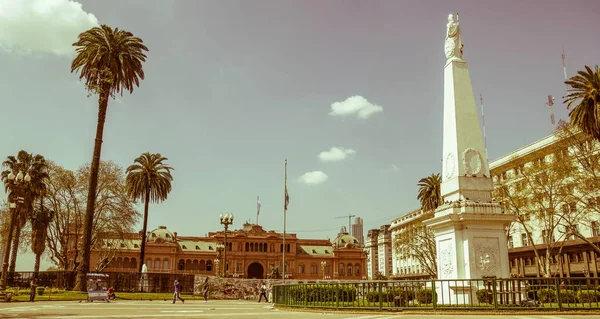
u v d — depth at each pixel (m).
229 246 121.88
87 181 57.50
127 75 42.72
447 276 19.80
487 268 18.84
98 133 41.00
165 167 61.66
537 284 16.97
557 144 41.56
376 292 18.53
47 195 57.94
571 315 15.19
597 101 33.88
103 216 57.56
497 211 19.50
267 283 51.25
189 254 120.12
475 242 19.12
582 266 52.84
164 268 115.38
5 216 55.88
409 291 18.53
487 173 20.81
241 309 23.91
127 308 24.02
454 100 21.47
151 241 116.31
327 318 16.09
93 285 38.97
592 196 41.81
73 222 63.75
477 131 21.22
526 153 58.25
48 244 58.66
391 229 116.06
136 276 47.47
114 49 41.91
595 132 34.66
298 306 21.20
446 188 21.36
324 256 127.88
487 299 17.02
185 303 32.75
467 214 19.16
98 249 62.91
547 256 42.59
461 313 15.91
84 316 17.58
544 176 42.69
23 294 36.41
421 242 67.50
